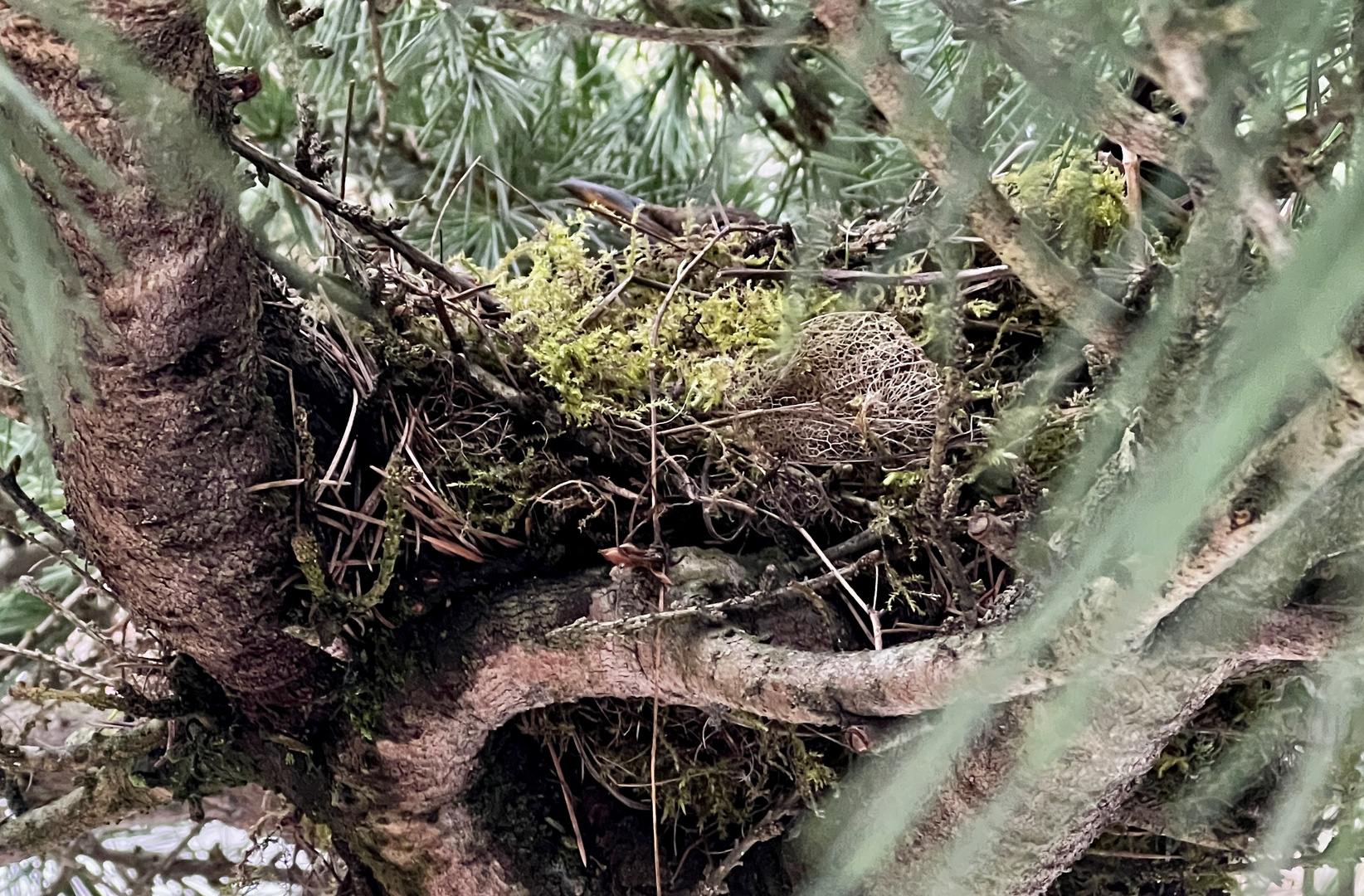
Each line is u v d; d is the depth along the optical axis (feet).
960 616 2.08
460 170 4.86
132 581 2.52
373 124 4.82
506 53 4.81
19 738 3.83
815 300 2.97
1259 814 2.62
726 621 2.50
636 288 3.48
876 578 2.75
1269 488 1.29
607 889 3.05
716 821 3.05
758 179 4.89
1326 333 0.99
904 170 3.29
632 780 3.02
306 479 2.51
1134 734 1.99
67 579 4.44
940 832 2.35
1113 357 1.57
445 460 2.75
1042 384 2.41
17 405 2.42
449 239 4.77
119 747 3.01
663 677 2.54
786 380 2.83
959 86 1.28
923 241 3.09
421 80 4.69
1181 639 1.81
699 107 4.68
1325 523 1.59
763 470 2.81
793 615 2.65
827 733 2.59
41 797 3.86
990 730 2.11
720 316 3.12
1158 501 1.33
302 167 2.52
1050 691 1.94
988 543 1.76
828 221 2.52
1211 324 1.23
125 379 2.08
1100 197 2.64
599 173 5.00
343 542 2.68
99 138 1.66
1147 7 0.95
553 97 4.97
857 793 2.59
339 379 2.73
